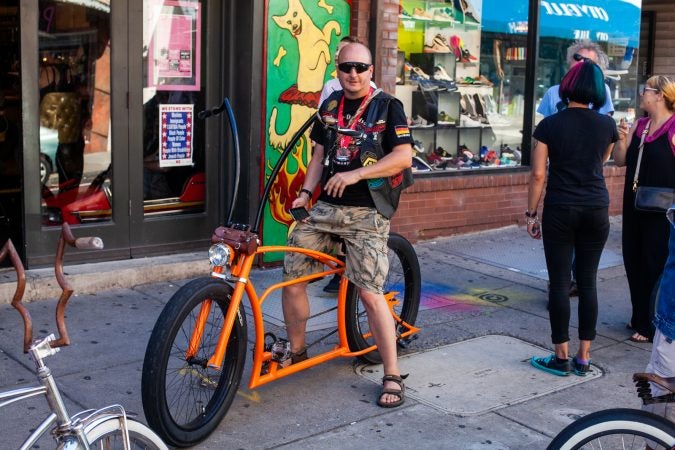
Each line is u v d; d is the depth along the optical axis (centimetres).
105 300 594
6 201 626
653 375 318
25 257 605
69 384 454
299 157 709
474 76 861
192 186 691
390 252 512
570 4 928
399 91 803
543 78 915
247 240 406
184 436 385
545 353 544
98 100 634
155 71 657
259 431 414
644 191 549
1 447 380
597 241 501
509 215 887
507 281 711
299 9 692
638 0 1011
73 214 635
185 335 420
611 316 634
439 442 412
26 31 588
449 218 833
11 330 524
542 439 420
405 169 454
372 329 455
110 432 275
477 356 534
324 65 716
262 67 678
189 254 682
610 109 682
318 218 445
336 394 463
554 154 497
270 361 439
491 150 887
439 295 661
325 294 623
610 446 328
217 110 431
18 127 600
